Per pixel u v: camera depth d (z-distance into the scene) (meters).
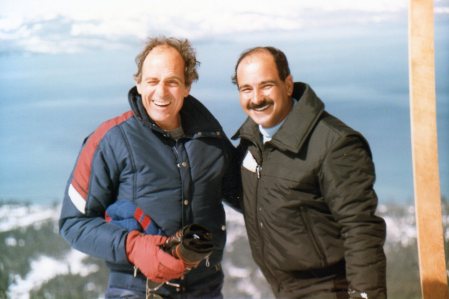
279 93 2.36
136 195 2.38
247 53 2.40
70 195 2.42
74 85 11.24
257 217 2.44
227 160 2.51
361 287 2.23
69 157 9.95
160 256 2.27
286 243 2.37
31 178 9.24
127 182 2.39
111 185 2.41
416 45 2.49
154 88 2.37
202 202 2.45
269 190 2.37
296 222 2.34
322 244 2.35
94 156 2.39
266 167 2.38
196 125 2.47
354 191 2.25
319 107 2.33
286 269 2.42
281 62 2.38
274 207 2.36
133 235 2.34
